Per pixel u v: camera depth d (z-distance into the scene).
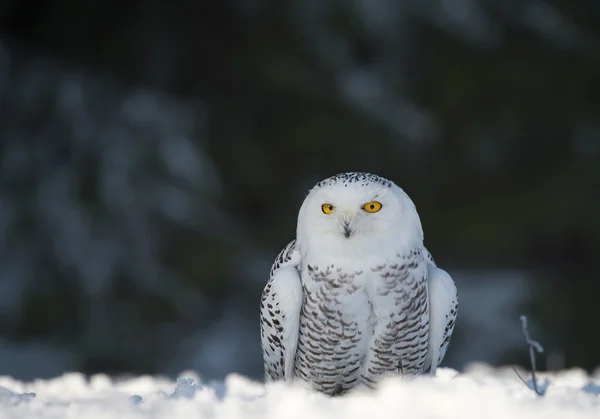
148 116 15.74
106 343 15.05
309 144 16.48
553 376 7.51
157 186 15.40
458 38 16.78
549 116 17.22
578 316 17.62
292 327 5.73
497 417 4.00
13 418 4.02
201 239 15.54
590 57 17.30
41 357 15.02
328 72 16.42
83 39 16.56
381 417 3.94
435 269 5.89
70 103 15.62
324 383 5.91
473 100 17.02
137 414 4.07
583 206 17.38
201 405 4.21
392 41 16.77
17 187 15.46
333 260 5.51
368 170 16.61
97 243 15.05
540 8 17.22
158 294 15.23
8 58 16.09
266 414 4.06
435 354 5.88
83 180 15.31
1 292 15.12
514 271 18.09
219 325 15.94
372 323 5.64
